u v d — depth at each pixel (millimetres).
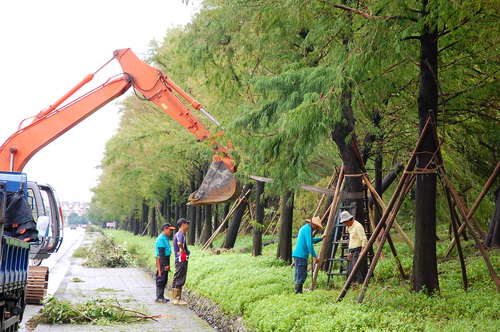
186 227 15500
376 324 8250
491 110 14594
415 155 10852
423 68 10781
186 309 14312
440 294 10359
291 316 9500
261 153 12180
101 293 17391
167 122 24797
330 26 11453
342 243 13648
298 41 14008
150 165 31766
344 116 12531
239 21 13391
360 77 10430
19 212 9961
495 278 10047
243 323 10664
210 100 20688
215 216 40500
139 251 35875
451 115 14102
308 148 11305
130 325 11852
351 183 13531
